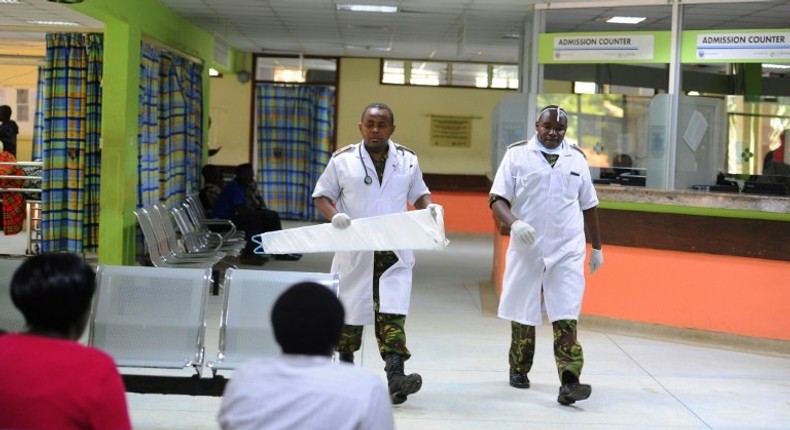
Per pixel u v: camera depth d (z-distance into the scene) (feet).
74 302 7.36
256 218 34.19
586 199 16.67
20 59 45.16
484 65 52.16
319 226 14.87
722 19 33.40
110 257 28.60
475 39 41.42
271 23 38.40
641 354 20.93
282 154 52.37
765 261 21.44
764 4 30.01
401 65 52.06
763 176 27.81
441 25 37.17
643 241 23.20
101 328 13.84
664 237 22.84
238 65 51.29
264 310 13.94
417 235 14.52
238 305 13.97
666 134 27.27
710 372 19.25
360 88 52.19
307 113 52.16
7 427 6.72
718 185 27.45
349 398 6.46
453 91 52.21
